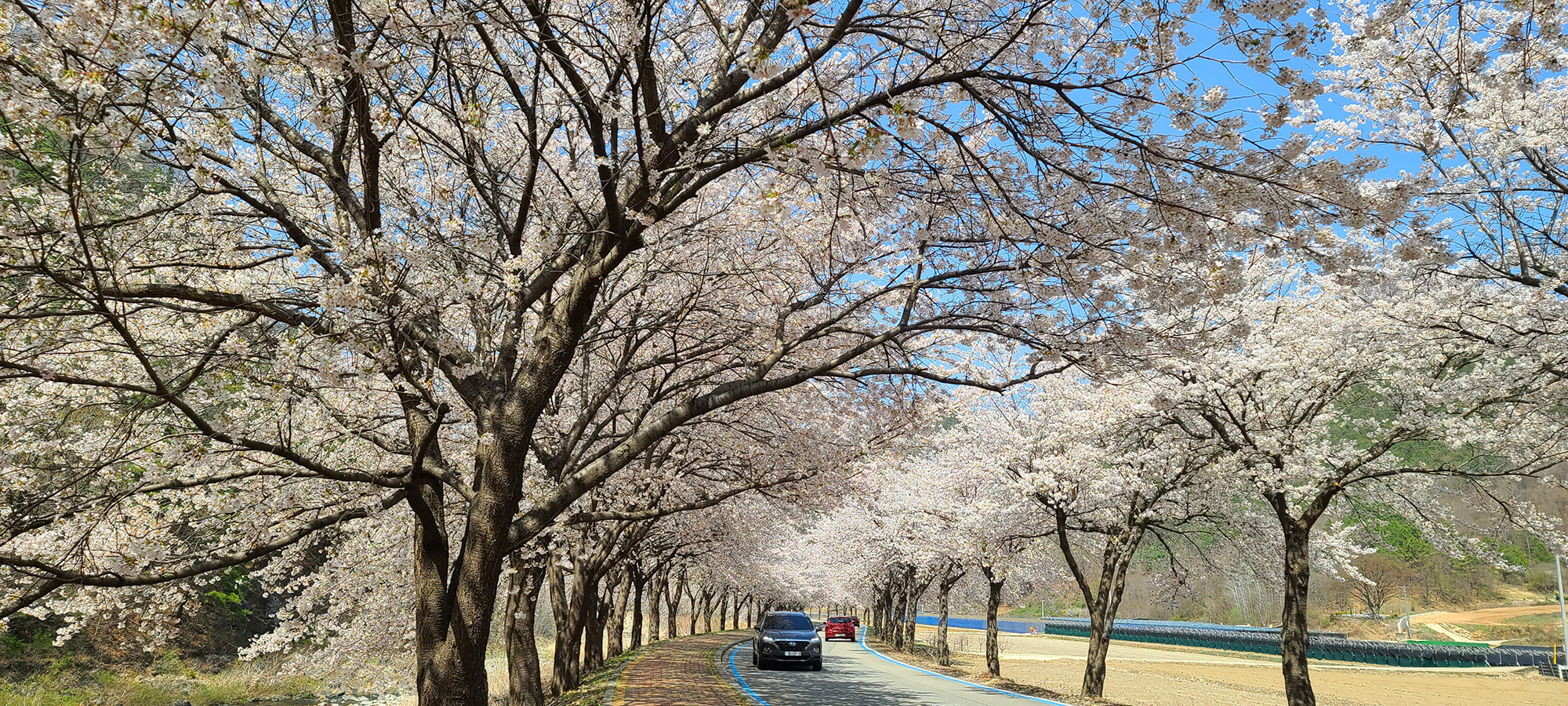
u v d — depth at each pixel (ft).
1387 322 41.55
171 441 18.99
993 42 19.77
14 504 18.76
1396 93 35.17
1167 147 18.51
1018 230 22.16
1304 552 46.03
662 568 111.14
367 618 45.06
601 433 40.86
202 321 18.03
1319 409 49.62
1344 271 20.10
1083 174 20.52
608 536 50.52
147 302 17.74
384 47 16.69
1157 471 53.93
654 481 41.22
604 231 19.98
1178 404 47.09
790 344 25.64
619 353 39.73
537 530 20.29
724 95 20.34
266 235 24.98
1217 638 161.68
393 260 16.58
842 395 40.57
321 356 16.62
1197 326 33.83
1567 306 38.04
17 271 15.88
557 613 58.08
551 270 22.12
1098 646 58.49
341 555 42.34
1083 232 21.39
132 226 18.10
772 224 27.50
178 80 12.38
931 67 18.69
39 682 58.80
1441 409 44.70
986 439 65.72
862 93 21.08
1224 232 19.99
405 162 23.72
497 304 24.11
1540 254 38.11
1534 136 32.07
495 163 27.78
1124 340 24.48
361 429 24.40
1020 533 65.82
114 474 20.70
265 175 19.27
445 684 18.80
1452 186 35.86
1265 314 49.34
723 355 37.17
